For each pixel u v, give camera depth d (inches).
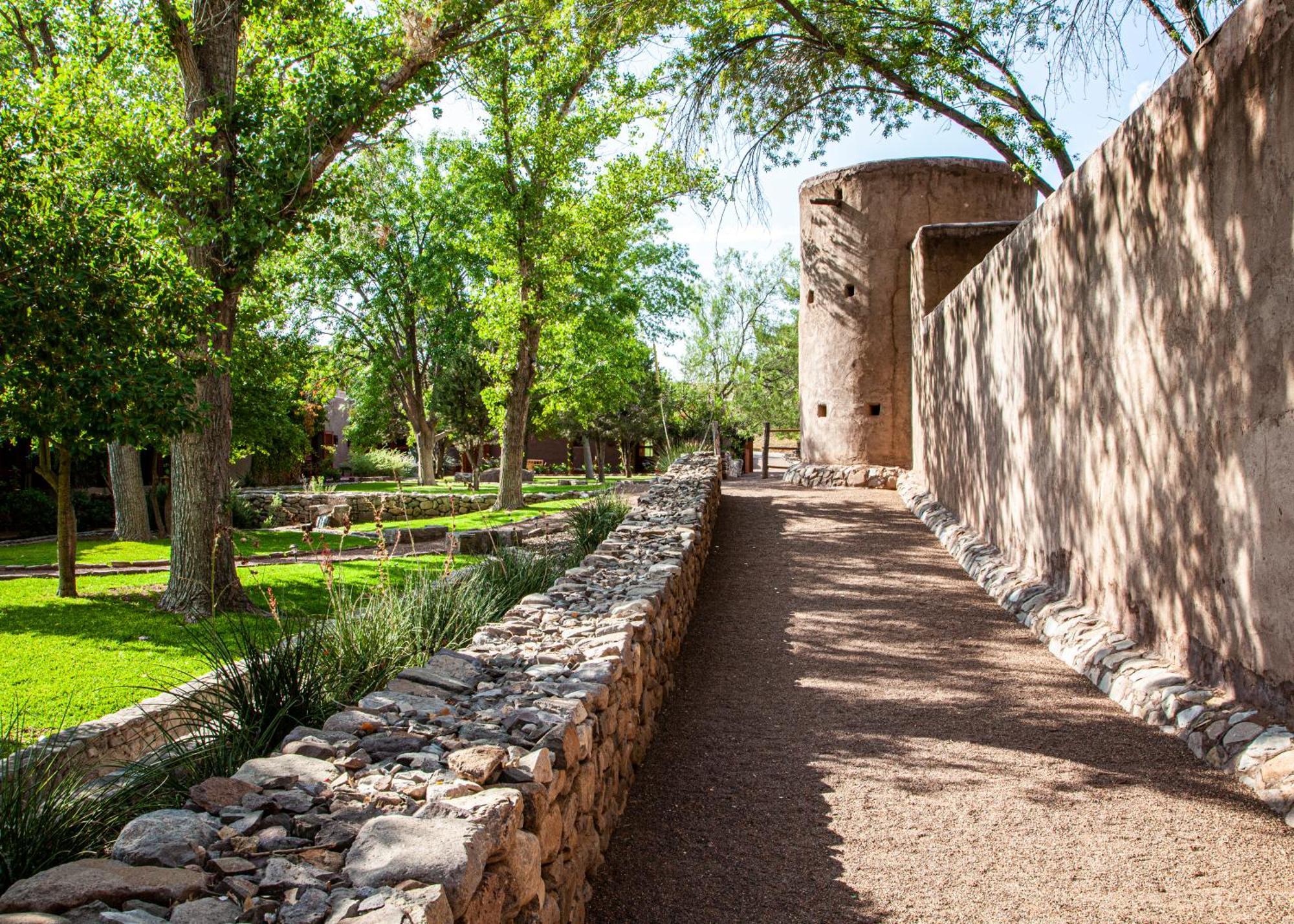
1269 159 156.7
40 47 448.1
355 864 77.4
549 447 1854.1
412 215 1117.1
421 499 899.4
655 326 1214.3
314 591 387.5
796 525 511.5
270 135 362.0
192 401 314.0
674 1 451.5
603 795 143.8
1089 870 135.7
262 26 389.1
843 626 303.0
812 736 202.4
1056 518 286.7
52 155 298.5
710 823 157.6
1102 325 241.4
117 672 250.7
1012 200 658.8
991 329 373.4
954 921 123.6
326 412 1434.5
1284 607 157.5
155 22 354.0
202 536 357.1
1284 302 154.2
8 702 218.4
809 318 709.9
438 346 1173.1
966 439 427.2
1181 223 193.3
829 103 517.0
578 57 636.7
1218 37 174.2
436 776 100.0
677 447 1059.3
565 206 730.2
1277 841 139.5
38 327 272.2
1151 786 163.6
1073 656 244.5
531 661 157.8
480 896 80.8
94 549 590.6
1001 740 194.1
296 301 1075.3
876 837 150.7
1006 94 453.1
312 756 108.3
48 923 65.3
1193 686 189.8
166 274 302.5
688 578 304.2
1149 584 214.8
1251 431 166.9
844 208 668.1
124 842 81.4
